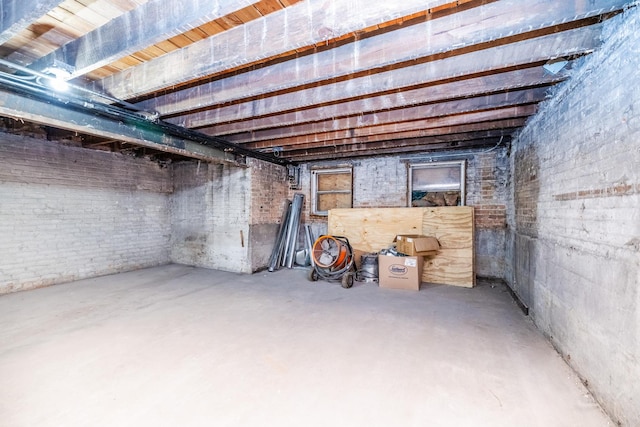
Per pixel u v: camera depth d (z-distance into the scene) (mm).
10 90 2193
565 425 1495
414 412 1592
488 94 2699
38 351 2221
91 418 1518
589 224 1829
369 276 4477
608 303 1596
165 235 5863
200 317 2971
